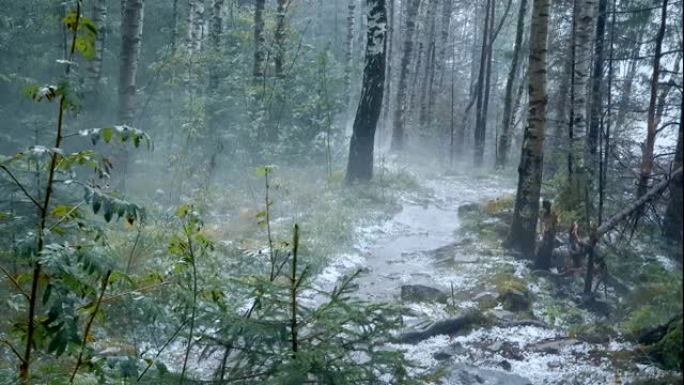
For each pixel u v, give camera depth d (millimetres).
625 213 6473
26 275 3014
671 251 3863
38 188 3834
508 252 9438
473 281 8148
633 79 7949
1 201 3637
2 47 11758
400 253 9672
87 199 2854
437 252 9766
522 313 7055
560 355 5625
